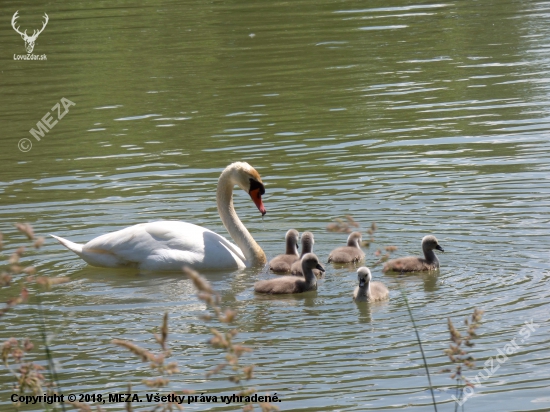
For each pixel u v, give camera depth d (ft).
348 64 92.17
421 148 64.90
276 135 70.38
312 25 111.04
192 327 38.24
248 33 108.37
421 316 38.40
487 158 61.41
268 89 84.74
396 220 51.11
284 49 99.86
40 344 36.86
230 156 65.57
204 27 111.75
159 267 46.78
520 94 77.87
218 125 73.97
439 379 32.27
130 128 74.64
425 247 44.80
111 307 41.16
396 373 32.91
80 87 87.97
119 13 122.21
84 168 64.49
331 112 76.07
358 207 53.52
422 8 119.03
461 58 92.27
